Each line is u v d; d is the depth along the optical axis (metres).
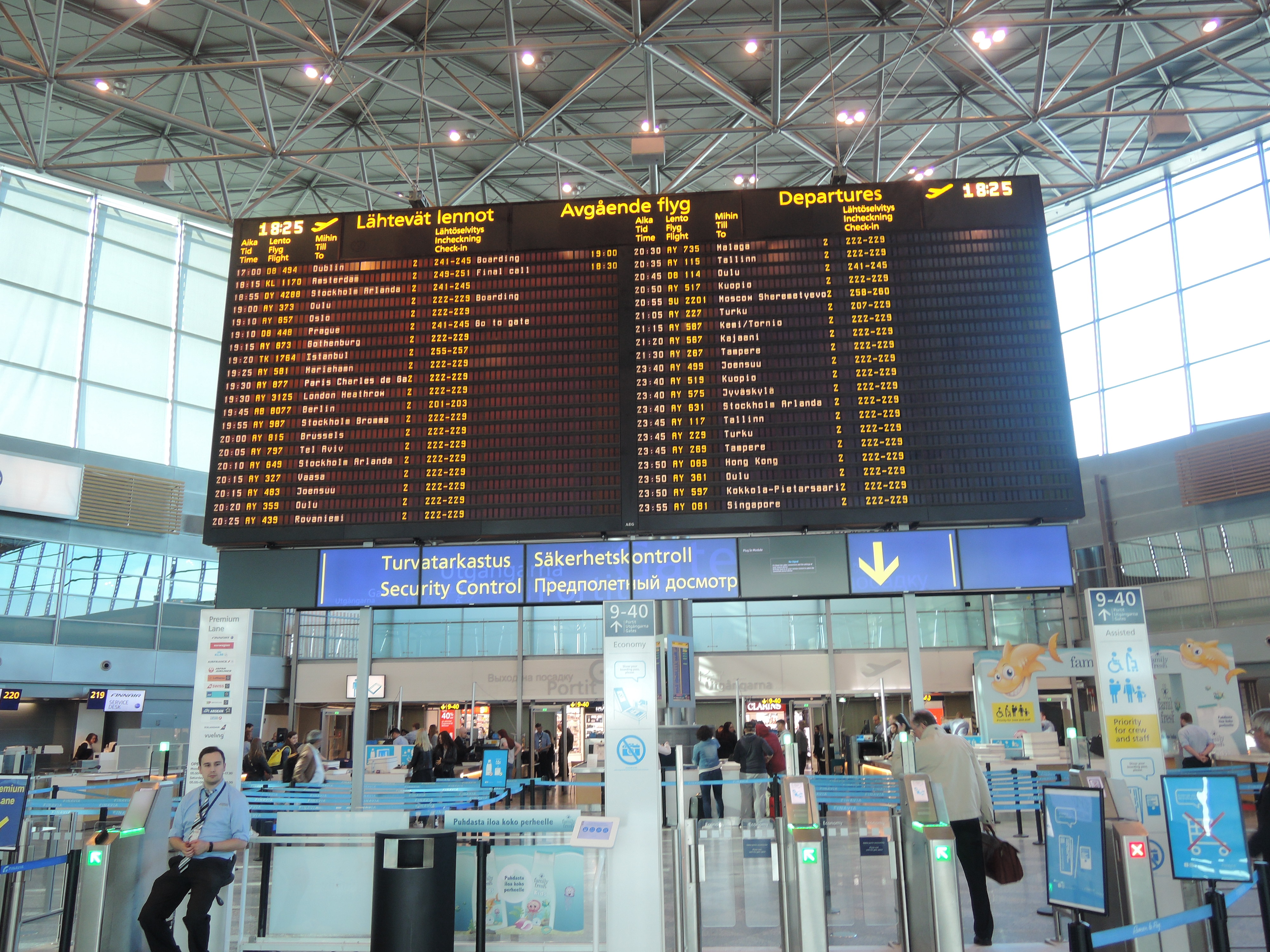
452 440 8.73
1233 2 15.63
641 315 8.94
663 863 6.76
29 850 9.08
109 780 12.00
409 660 24.69
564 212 9.27
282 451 8.82
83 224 22.33
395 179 21.19
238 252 9.41
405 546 8.73
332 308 9.18
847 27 16.14
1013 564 8.40
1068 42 16.98
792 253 9.04
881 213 9.12
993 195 9.16
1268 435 19.14
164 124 19.02
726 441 8.57
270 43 16.34
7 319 20.64
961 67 15.83
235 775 6.87
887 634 24.44
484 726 24.92
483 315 9.05
